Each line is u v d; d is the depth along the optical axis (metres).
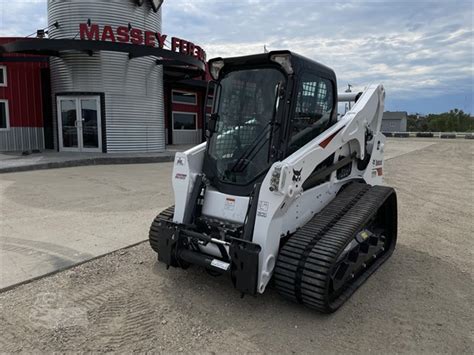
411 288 4.10
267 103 3.83
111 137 15.39
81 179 10.27
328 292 3.42
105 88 15.11
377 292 4.00
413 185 10.86
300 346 3.05
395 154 21.25
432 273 4.51
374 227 5.07
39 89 16.95
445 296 3.93
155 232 4.42
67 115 15.64
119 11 15.02
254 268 3.30
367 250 4.21
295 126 3.86
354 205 4.31
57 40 13.12
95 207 7.20
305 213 4.06
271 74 3.84
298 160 3.53
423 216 7.26
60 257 4.69
